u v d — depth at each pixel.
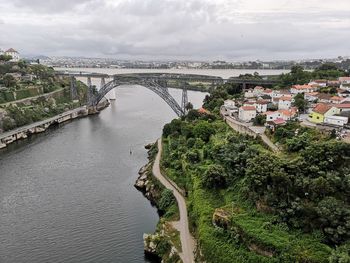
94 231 67.62
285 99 106.38
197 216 62.09
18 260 58.53
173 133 114.31
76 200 81.62
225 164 71.31
